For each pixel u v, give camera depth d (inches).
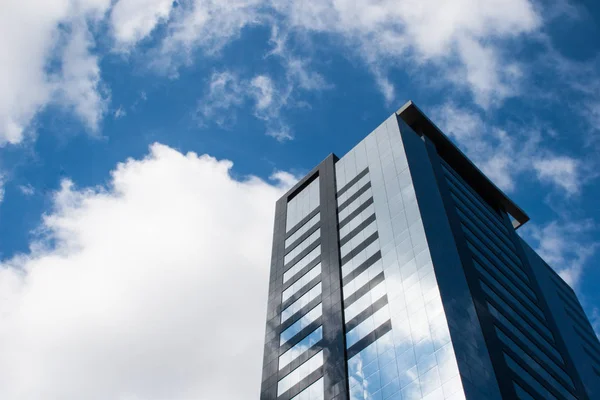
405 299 2317.9
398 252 2529.5
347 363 2333.9
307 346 2593.5
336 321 2549.2
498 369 2130.9
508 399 2036.2
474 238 2886.3
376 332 2324.1
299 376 2500.0
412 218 2610.7
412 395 2001.7
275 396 2524.6
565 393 2480.3
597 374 3157.0
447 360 1991.9
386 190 2915.8
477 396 1903.3
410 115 3506.4
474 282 2490.2
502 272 2871.6
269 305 3043.8
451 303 2215.8
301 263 3093.0
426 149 3270.2
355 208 3029.0
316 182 3563.0
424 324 2165.4
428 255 2377.0
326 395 2290.8
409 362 2101.4
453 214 2869.1
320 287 2812.5
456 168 3592.5
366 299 2502.5
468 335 2143.2
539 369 2433.6
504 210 3715.6
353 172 3299.7
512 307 2655.0
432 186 2933.1
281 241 3403.1
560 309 3553.2
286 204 3671.3
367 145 3376.0
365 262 2667.3
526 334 2566.4
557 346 2773.1
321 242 3063.5
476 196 3491.6
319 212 3287.4
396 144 3139.8
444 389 1926.7
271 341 2822.3
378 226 2763.3
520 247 3449.8
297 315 2812.5
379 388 2128.4
